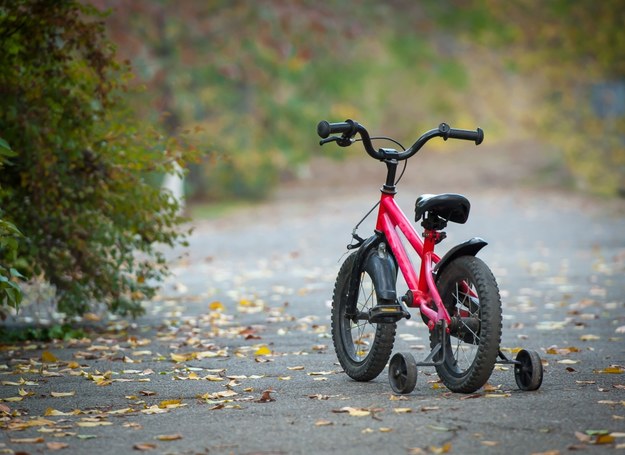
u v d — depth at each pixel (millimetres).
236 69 41094
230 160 12562
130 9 36688
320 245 24188
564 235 24953
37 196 11883
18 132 11602
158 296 15828
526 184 44344
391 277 8625
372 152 8711
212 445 6695
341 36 45062
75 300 12219
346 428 7016
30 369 9828
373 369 8789
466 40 55812
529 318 12945
